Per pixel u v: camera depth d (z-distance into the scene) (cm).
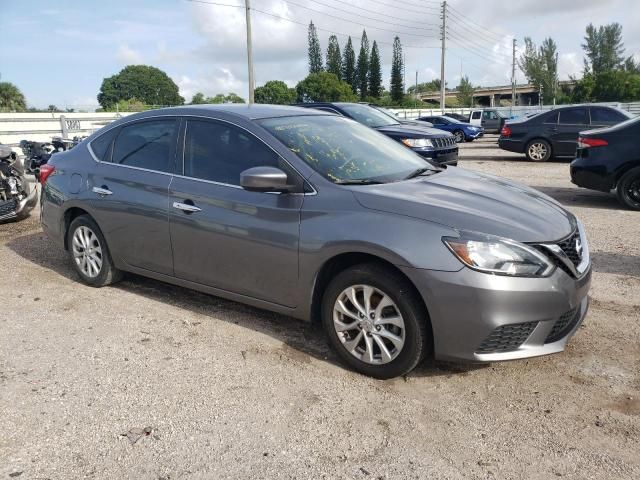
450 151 1088
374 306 350
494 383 349
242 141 416
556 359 377
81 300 496
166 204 441
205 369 370
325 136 432
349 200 359
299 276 375
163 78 10169
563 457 278
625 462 273
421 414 317
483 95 12006
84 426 309
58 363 380
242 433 301
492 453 282
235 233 400
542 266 322
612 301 475
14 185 780
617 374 357
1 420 314
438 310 323
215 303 485
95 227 509
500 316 316
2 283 545
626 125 845
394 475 267
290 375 361
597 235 693
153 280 545
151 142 473
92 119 2294
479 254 318
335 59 9625
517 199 381
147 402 331
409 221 336
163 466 275
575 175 884
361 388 345
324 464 275
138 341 413
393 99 9150
